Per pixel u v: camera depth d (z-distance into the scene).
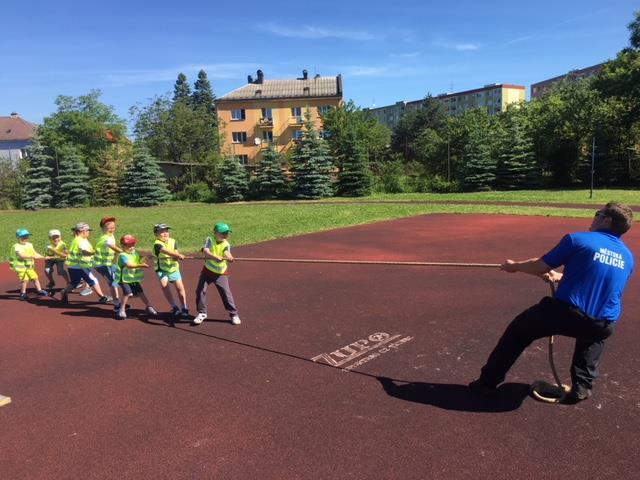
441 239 13.82
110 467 3.56
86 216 28.58
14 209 40.03
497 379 4.30
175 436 3.94
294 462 3.52
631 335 5.79
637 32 37.28
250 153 59.12
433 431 3.86
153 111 52.97
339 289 8.48
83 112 54.12
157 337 6.43
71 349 6.12
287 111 58.22
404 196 33.81
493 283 8.46
